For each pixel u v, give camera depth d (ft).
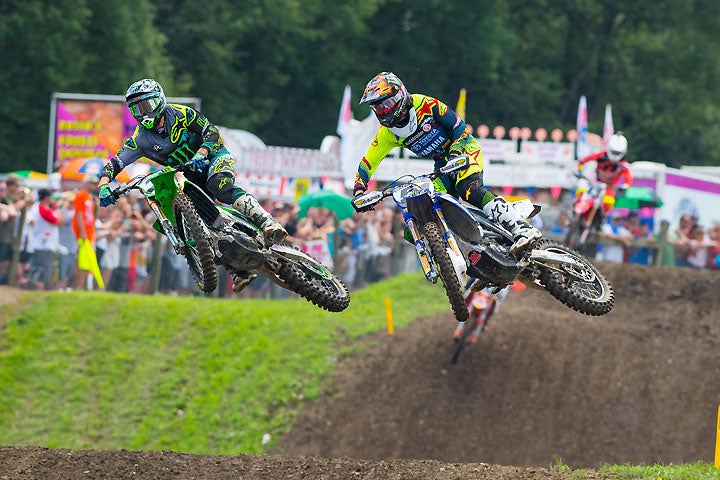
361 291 162.09
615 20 411.34
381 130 79.66
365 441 131.03
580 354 143.43
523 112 378.94
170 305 152.56
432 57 363.56
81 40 291.58
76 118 180.96
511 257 75.15
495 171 185.98
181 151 78.84
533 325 148.46
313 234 155.63
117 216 153.07
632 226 183.73
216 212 76.74
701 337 147.33
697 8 399.24
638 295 157.69
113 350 144.15
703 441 130.21
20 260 150.71
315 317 152.56
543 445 130.21
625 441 130.72
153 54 305.94
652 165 198.29
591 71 406.62
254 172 170.50
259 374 140.56
